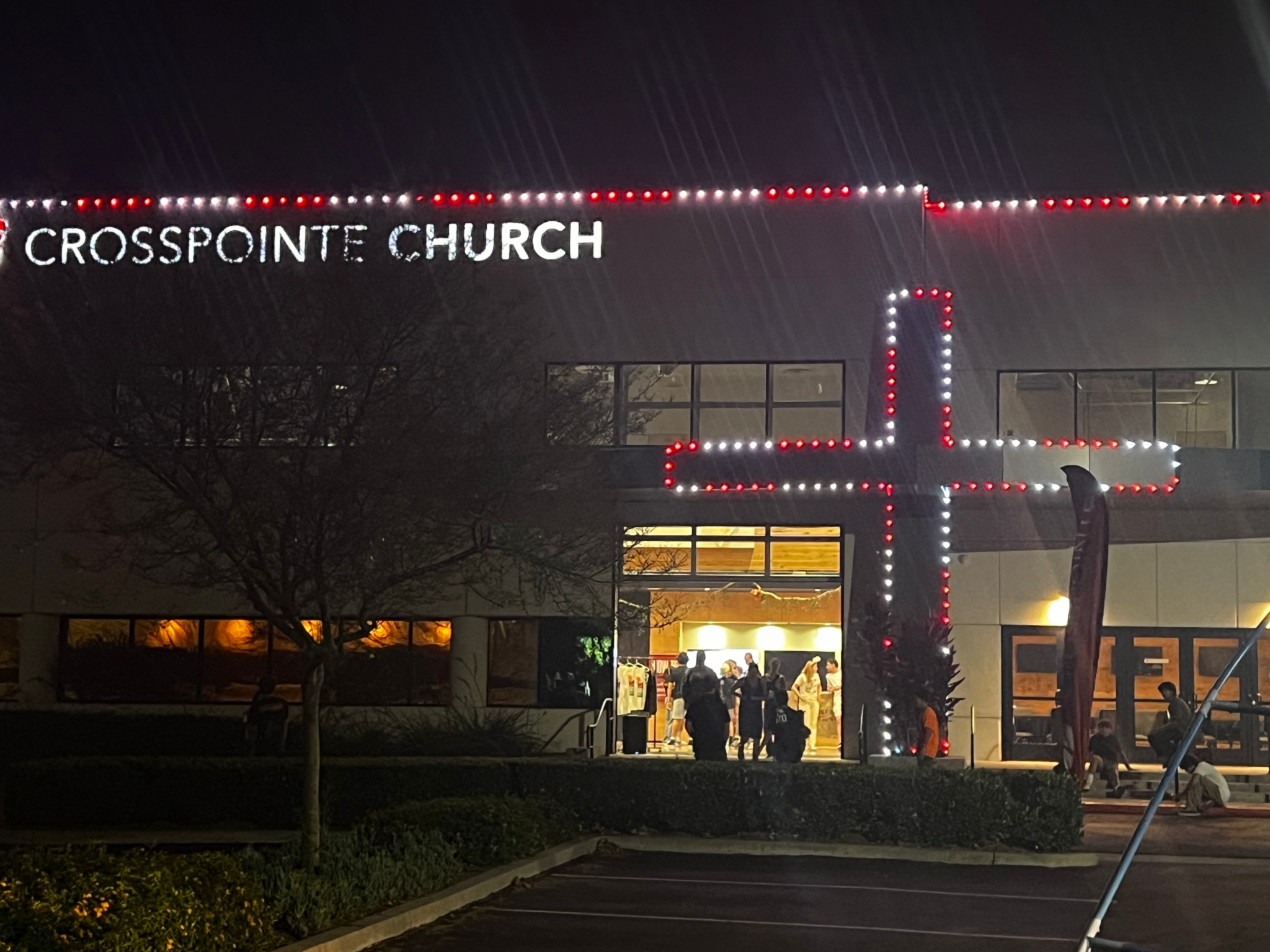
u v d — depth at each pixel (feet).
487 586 82.28
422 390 44.65
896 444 85.71
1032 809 55.52
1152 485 82.99
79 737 86.12
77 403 42.50
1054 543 88.28
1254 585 87.51
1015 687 89.04
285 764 62.39
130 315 43.04
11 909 25.61
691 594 92.48
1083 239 90.12
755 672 82.99
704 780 57.77
